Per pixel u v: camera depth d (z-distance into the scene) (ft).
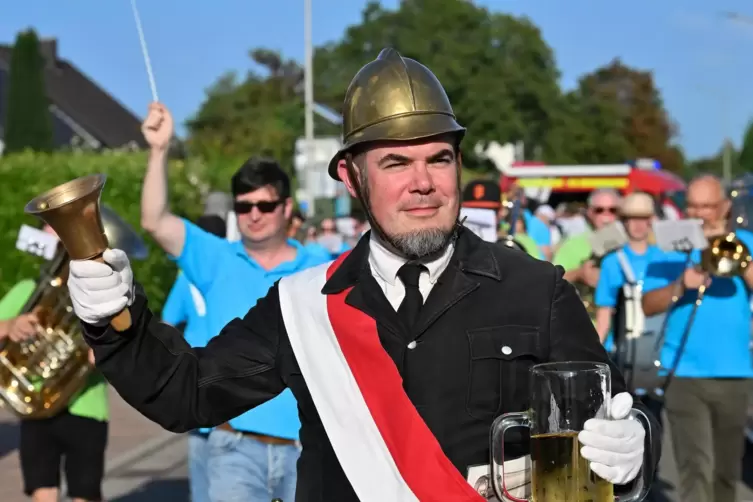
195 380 9.46
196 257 17.60
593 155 223.30
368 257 9.45
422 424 8.71
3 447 33.91
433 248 8.81
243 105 249.34
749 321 21.42
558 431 8.04
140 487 29.32
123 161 60.18
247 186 17.69
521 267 9.22
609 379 8.20
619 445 7.82
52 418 20.36
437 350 8.90
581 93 276.21
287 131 177.88
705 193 21.62
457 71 200.03
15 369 20.01
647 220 25.04
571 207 87.10
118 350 8.93
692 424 21.43
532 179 95.55
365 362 9.00
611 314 23.88
